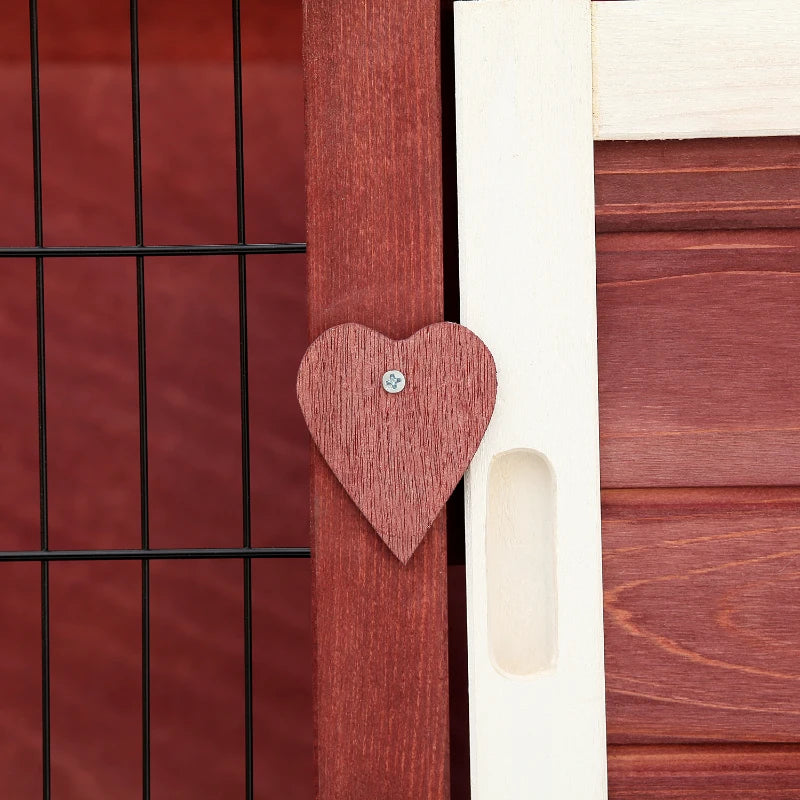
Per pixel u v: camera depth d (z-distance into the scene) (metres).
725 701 0.58
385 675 0.58
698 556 0.58
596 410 0.58
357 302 0.58
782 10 0.58
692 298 0.58
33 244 1.25
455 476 0.57
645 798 0.58
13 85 1.24
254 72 1.23
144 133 1.24
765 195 0.58
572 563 0.58
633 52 0.58
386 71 0.58
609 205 0.58
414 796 0.57
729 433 0.58
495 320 0.58
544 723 0.58
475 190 0.58
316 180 0.58
